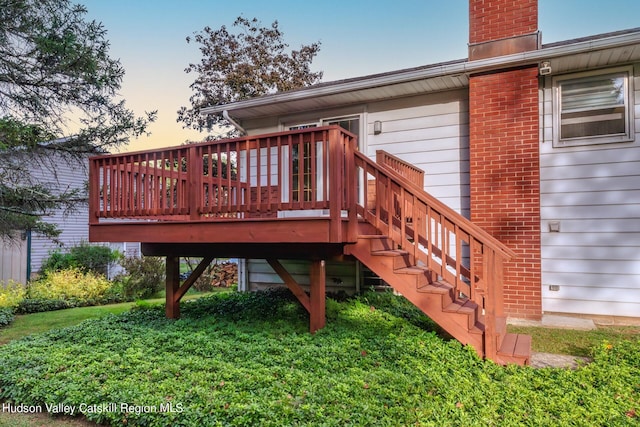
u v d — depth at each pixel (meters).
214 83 17.47
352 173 4.23
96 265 11.20
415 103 6.90
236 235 4.29
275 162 8.23
